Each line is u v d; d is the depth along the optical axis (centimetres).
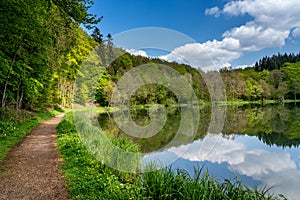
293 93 5409
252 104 4334
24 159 575
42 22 970
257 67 7844
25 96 1639
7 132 841
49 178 439
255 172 673
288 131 1423
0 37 951
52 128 1164
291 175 660
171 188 392
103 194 362
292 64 6931
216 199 360
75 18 959
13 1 777
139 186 416
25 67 1266
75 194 362
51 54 1254
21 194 367
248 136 1251
